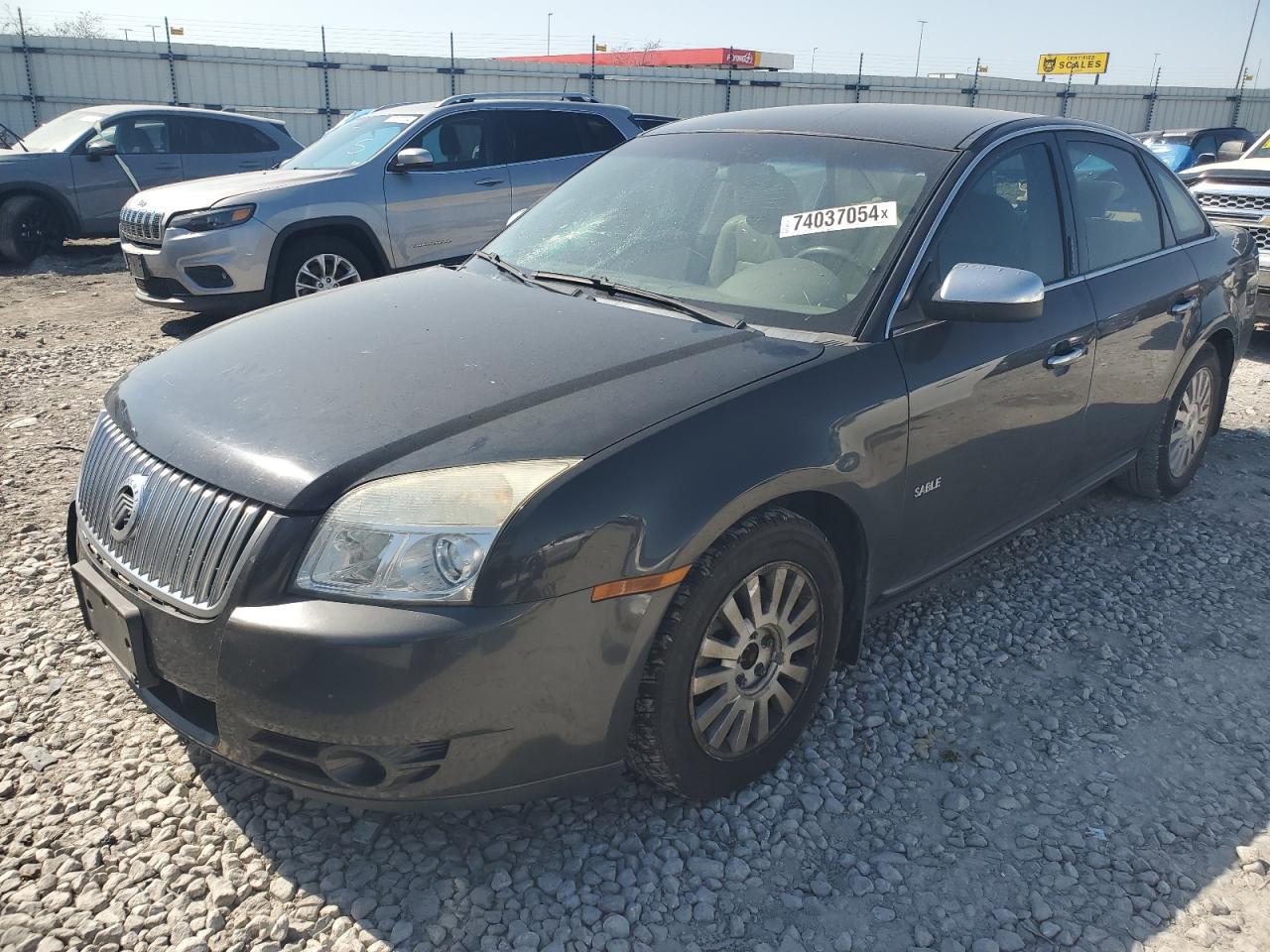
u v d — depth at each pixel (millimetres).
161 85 22953
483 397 2391
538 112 9070
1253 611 3748
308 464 2193
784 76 28375
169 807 2564
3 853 2404
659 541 2225
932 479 2963
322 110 24531
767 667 2625
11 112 21891
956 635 3527
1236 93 33125
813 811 2625
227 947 2160
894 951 2211
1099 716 3080
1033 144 3521
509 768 2219
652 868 2418
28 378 6504
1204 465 5270
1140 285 3898
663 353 2621
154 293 7836
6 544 3996
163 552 2305
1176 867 2467
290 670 2074
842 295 2889
